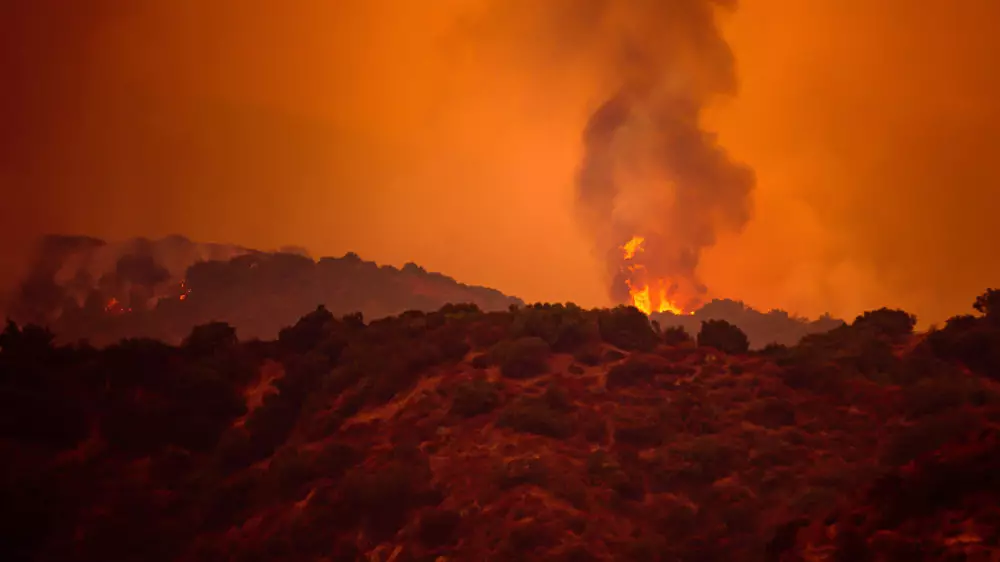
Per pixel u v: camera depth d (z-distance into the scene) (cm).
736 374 3084
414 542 2527
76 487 2958
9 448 3011
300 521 2659
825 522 1880
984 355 3042
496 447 2775
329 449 2858
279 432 3117
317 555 2592
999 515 1639
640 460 2698
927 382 2869
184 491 2953
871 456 2692
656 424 2808
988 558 1585
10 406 3100
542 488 2598
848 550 1748
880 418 2833
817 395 2967
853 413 2869
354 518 2638
